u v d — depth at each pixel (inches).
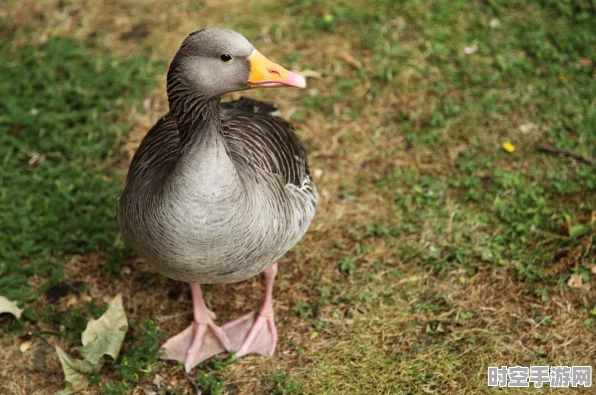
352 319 244.4
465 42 335.3
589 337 232.8
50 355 236.8
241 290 257.9
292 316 247.8
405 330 239.9
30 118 304.8
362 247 263.9
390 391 223.9
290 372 231.3
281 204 208.4
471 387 222.8
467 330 238.2
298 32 345.1
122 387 223.9
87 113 308.8
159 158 207.3
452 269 255.6
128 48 342.3
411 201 279.3
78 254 264.4
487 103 308.7
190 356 234.4
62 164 293.1
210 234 186.2
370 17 348.8
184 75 188.1
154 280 258.7
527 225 263.7
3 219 272.1
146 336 231.8
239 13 356.5
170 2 362.9
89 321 229.3
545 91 312.3
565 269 250.5
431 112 309.0
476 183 280.1
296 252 265.6
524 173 284.5
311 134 304.8
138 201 198.4
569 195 273.6
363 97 318.0
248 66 190.1
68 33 349.1
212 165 180.9
